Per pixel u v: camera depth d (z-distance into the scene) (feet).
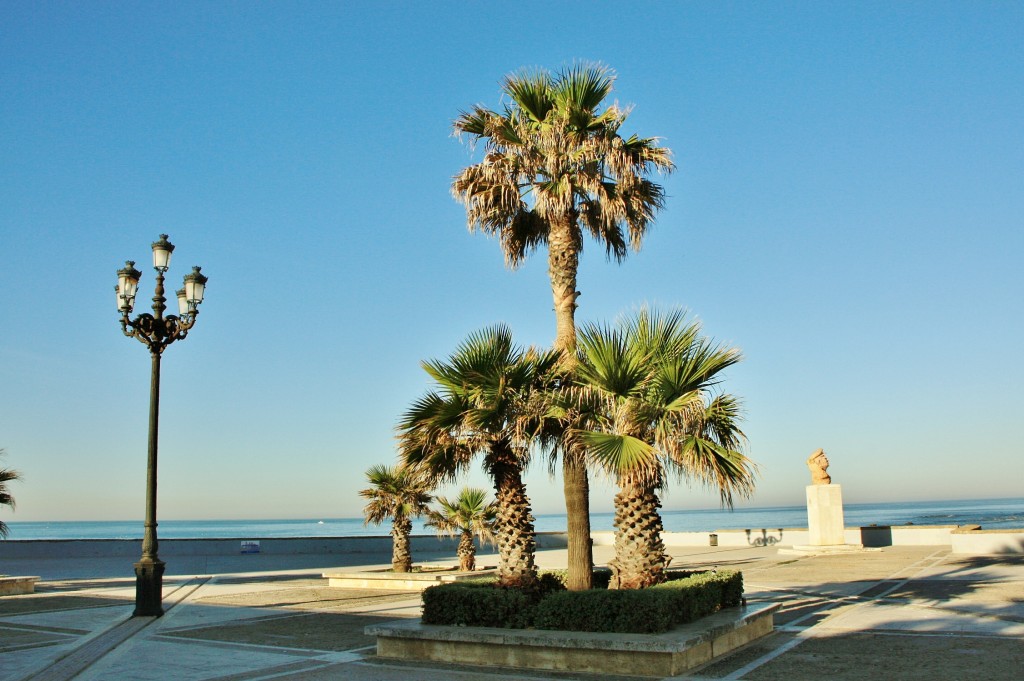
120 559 115.85
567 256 46.55
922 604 52.11
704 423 40.65
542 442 43.06
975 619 45.01
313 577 85.87
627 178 46.42
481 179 48.60
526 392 41.70
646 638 33.45
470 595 39.09
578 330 41.98
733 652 37.22
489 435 41.24
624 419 39.32
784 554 110.01
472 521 80.79
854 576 73.51
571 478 43.19
